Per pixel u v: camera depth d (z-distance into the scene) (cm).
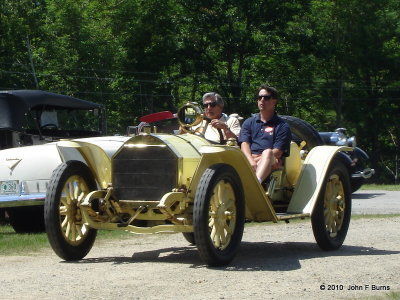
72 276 756
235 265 821
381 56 5247
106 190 838
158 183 814
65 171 829
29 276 758
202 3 4681
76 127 1505
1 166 1166
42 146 1173
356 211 1578
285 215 872
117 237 1079
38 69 4116
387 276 765
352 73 5316
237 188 816
